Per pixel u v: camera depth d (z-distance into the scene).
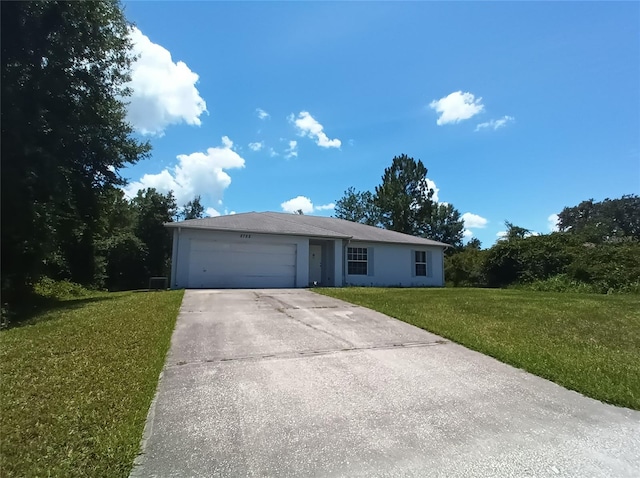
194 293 11.89
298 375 4.51
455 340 6.14
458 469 2.73
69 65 11.44
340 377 4.49
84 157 12.55
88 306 9.53
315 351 5.45
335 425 3.35
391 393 4.08
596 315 8.59
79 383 3.97
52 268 16.53
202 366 4.73
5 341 5.71
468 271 24.19
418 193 41.84
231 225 15.50
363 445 3.03
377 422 3.42
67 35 10.93
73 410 3.34
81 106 11.88
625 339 6.55
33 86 10.56
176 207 35.84
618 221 54.88
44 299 11.50
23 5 9.91
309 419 3.45
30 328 6.74
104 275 24.17
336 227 20.17
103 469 2.55
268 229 15.77
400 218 40.62
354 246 19.22
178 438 3.06
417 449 2.99
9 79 9.98
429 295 12.07
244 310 8.55
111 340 5.71
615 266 16.67
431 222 42.16
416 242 20.53
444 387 4.28
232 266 15.27
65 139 11.29
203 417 3.43
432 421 3.47
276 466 2.71
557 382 4.50
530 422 3.50
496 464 2.81
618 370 4.90
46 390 3.76
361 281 19.17
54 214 11.04
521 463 2.82
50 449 2.72
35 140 10.36
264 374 4.51
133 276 32.09
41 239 10.62
